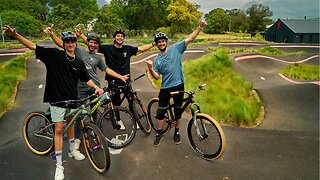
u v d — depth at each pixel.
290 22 55.53
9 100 7.05
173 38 53.34
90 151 3.75
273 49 33.56
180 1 56.44
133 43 40.28
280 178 3.52
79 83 4.30
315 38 52.34
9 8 67.25
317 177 3.54
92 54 4.38
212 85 9.18
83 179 3.54
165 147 4.42
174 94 4.20
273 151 4.28
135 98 4.82
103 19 49.94
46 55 3.32
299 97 8.02
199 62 13.11
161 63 4.09
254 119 6.27
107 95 3.94
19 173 3.66
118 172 3.69
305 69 17.83
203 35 71.69
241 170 3.71
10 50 28.88
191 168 3.77
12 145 4.47
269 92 8.70
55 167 3.81
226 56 13.45
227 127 5.39
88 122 3.75
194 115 4.01
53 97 3.41
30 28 52.34
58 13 53.09
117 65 4.73
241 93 8.66
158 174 3.63
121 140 4.59
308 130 5.65
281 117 6.54
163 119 4.41
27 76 11.41
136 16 68.12
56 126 3.51
